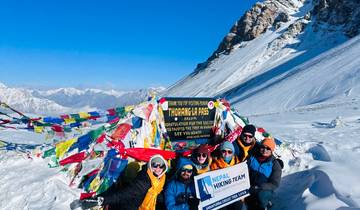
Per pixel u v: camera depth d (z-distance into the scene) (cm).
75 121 706
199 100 786
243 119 865
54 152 655
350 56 6838
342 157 834
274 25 16275
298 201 677
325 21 13575
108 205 604
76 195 644
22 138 1380
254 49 14562
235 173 670
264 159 699
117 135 661
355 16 12838
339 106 3391
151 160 573
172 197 602
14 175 736
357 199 589
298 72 7519
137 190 570
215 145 761
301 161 846
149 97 729
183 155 713
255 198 714
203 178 625
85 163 830
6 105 716
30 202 623
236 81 12319
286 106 5259
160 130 729
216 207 637
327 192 652
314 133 1380
